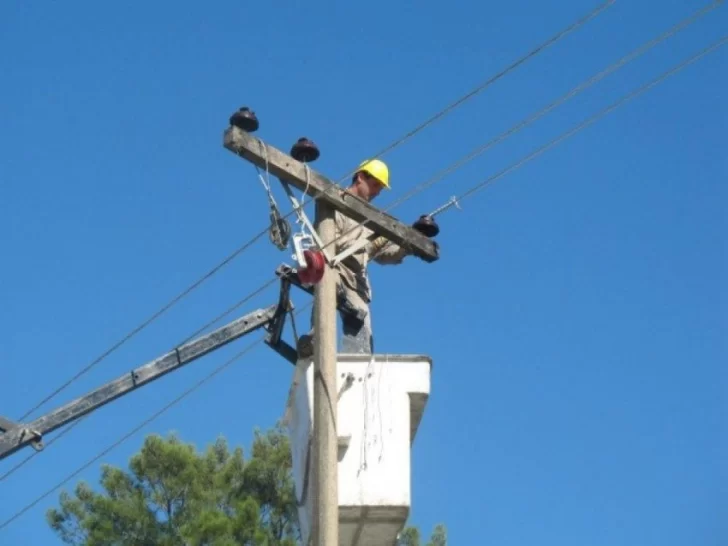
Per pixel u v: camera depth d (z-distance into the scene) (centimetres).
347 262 1241
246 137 1173
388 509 1155
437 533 2206
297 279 1241
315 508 1100
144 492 2198
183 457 2217
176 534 2125
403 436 1177
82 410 1344
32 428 1342
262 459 2262
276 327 1295
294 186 1198
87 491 2202
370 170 1288
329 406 1129
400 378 1198
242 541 2052
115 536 2111
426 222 1250
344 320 1243
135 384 1341
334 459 1113
